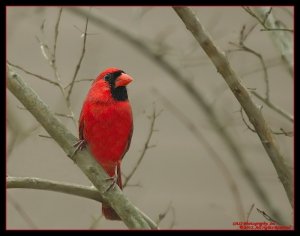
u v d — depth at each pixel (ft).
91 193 24.03
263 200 31.30
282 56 27.76
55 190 23.72
